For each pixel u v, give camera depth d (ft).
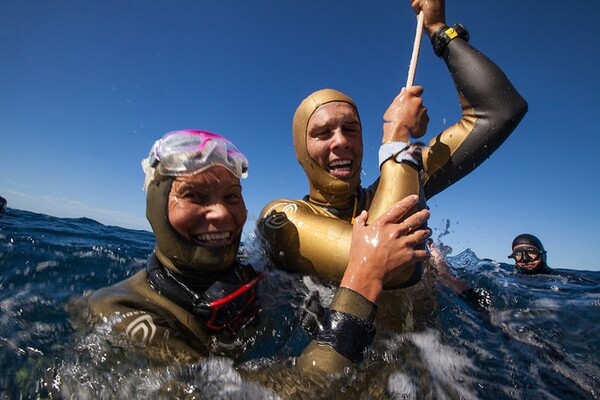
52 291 2.82
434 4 2.92
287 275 2.49
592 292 5.22
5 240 4.46
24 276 3.17
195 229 1.87
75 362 1.63
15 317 2.13
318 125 2.55
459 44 2.85
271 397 1.53
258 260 2.61
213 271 1.97
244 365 1.79
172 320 1.83
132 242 6.45
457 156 2.82
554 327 3.16
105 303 1.85
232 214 1.93
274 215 2.60
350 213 2.67
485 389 2.04
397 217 1.99
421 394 1.85
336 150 2.52
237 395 1.52
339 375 1.64
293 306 2.29
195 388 1.53
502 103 2.73
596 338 3.06
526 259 6.72
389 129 2.43
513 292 4.24
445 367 2.13
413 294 2.48
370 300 1.80
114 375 1.54
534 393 2.08
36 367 1.62
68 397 1.45
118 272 3.69
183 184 1.85
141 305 1.82
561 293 4.95
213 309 1.86
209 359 1.72
